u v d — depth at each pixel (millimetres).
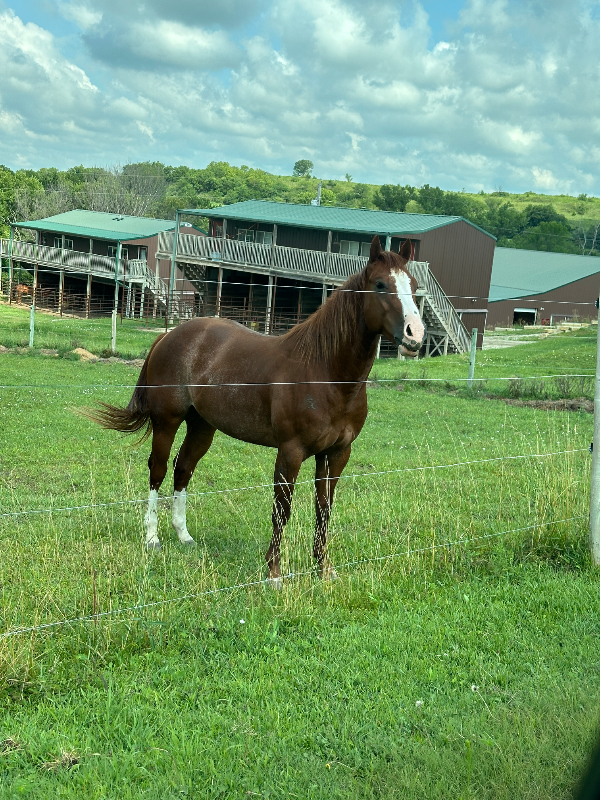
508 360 24969
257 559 5742
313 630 4543
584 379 18906
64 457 9414
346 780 3072
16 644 4008
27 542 5844
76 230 45000
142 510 7129
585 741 3307
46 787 2967
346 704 3705
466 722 3496
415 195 108812
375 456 10109
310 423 5262
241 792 3002
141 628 4391
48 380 16766
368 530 6543
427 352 29672
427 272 28672
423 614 4785
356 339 5164
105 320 37688
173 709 3604
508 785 3021
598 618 4746
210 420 6066
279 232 35531
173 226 45062
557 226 100750
